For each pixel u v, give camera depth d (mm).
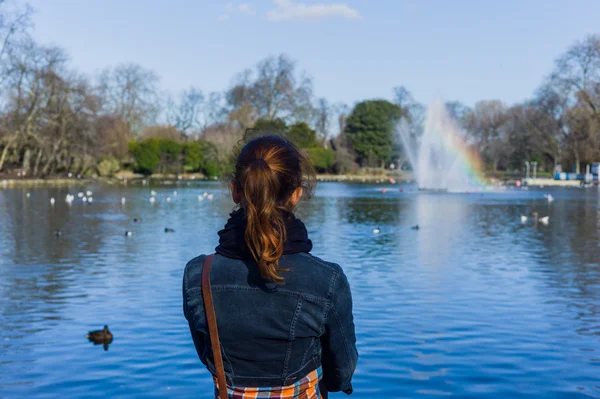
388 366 7555
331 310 2520
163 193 52719
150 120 100188
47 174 73000
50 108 66562
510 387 6891
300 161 2619
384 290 11961
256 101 87375
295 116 89562
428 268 14641
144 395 6719
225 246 2582
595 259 16188
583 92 75062
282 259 2520
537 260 15977
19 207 35812
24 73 63094
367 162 106625
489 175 97375
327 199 44531
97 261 15914
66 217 29500
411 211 33531
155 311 10336
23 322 9734
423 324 9422
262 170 2482
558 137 83750
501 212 32906
